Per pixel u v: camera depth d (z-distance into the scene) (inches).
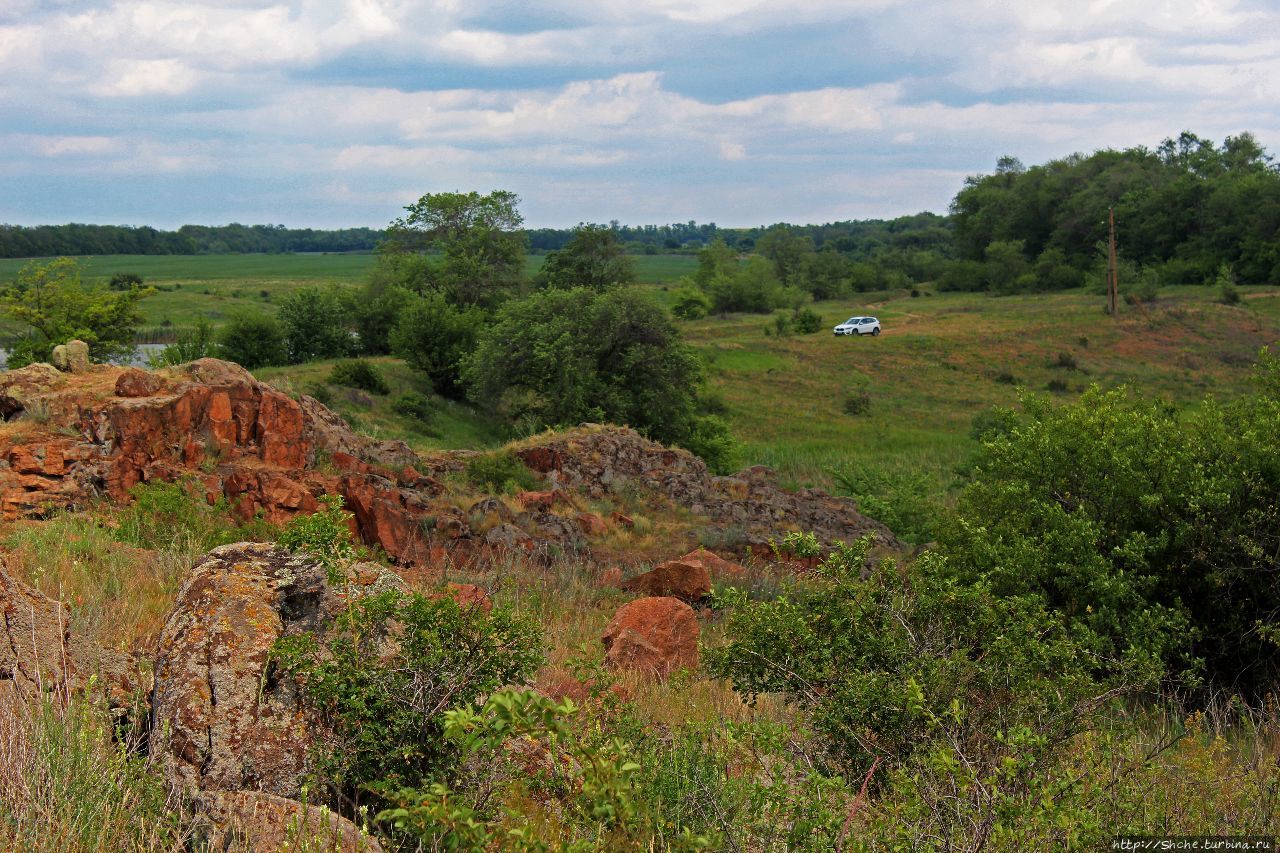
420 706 193.2
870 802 208.4
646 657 362.6
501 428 1744.6
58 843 156.1
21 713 189.3
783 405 2352.4
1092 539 402.9
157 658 207.5
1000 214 6067.9
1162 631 375.9
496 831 144.9
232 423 588.7
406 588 231.6
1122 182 5575.8
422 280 2792.8
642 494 816.3
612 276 2721.5
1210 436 433.4
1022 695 238.4
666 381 1598.2
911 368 2810.0
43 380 585.3
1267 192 4635.8
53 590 309.0
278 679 199.6
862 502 995.9
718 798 188.1
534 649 230.8
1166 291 4136.3
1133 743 232.8
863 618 265.0
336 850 152.9
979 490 476.1
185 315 4335.6
